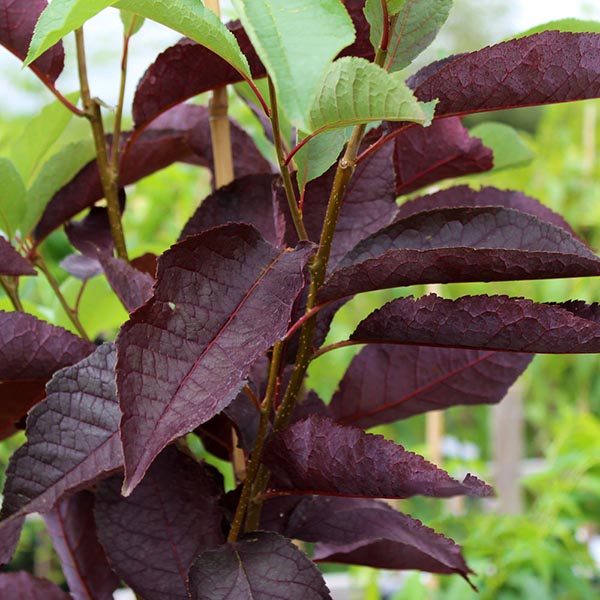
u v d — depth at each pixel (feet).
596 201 6.59
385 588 4.50
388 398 1.84
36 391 1.69
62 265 2.07
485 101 1.45
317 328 1.65
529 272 1.39
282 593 1.48
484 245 1.51
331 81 1.26
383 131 1.47
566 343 1.43
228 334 1.34
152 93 1.76
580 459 4.42
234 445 1.78
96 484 1.69
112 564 1.59
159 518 1.60
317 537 1.70
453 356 1.80
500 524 4.15
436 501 5.61
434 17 1.43
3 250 1.66
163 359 1.31
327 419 1.46
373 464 1.44
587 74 1.40
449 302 1.44
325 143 1.50
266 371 1.74
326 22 1.16
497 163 2.10
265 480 1.61
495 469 5.09
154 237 5.73
